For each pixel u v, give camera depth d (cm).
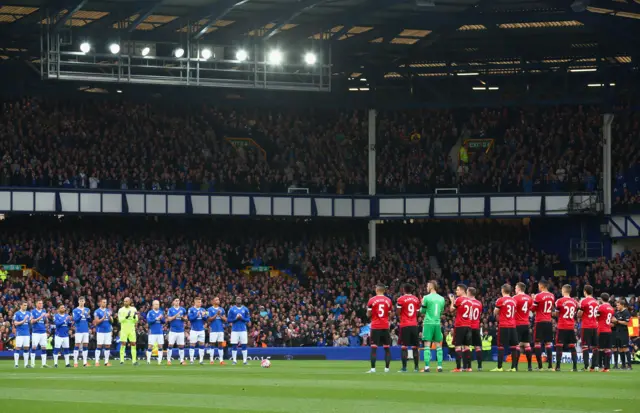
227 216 6012
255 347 4944
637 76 5875
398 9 5275
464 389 2119
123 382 2453
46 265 5584
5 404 1822
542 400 1845
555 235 6112
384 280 5862
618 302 3312
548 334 2998
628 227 5834
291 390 2117
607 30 5388
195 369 3309
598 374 2759
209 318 3784
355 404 1794
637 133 5988
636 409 1675
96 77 5034
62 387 2291
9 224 5850
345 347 4884
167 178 5950
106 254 5703
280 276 5919
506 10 5344
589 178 5950
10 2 4788
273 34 5406
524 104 6094
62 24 4866
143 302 5188
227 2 4891
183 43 5309
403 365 2873
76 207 5697
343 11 5288
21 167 5669
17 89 5825
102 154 5912
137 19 5000
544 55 6053
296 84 5419
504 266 5938
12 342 4631
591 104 6072
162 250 5884
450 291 5722
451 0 5144
